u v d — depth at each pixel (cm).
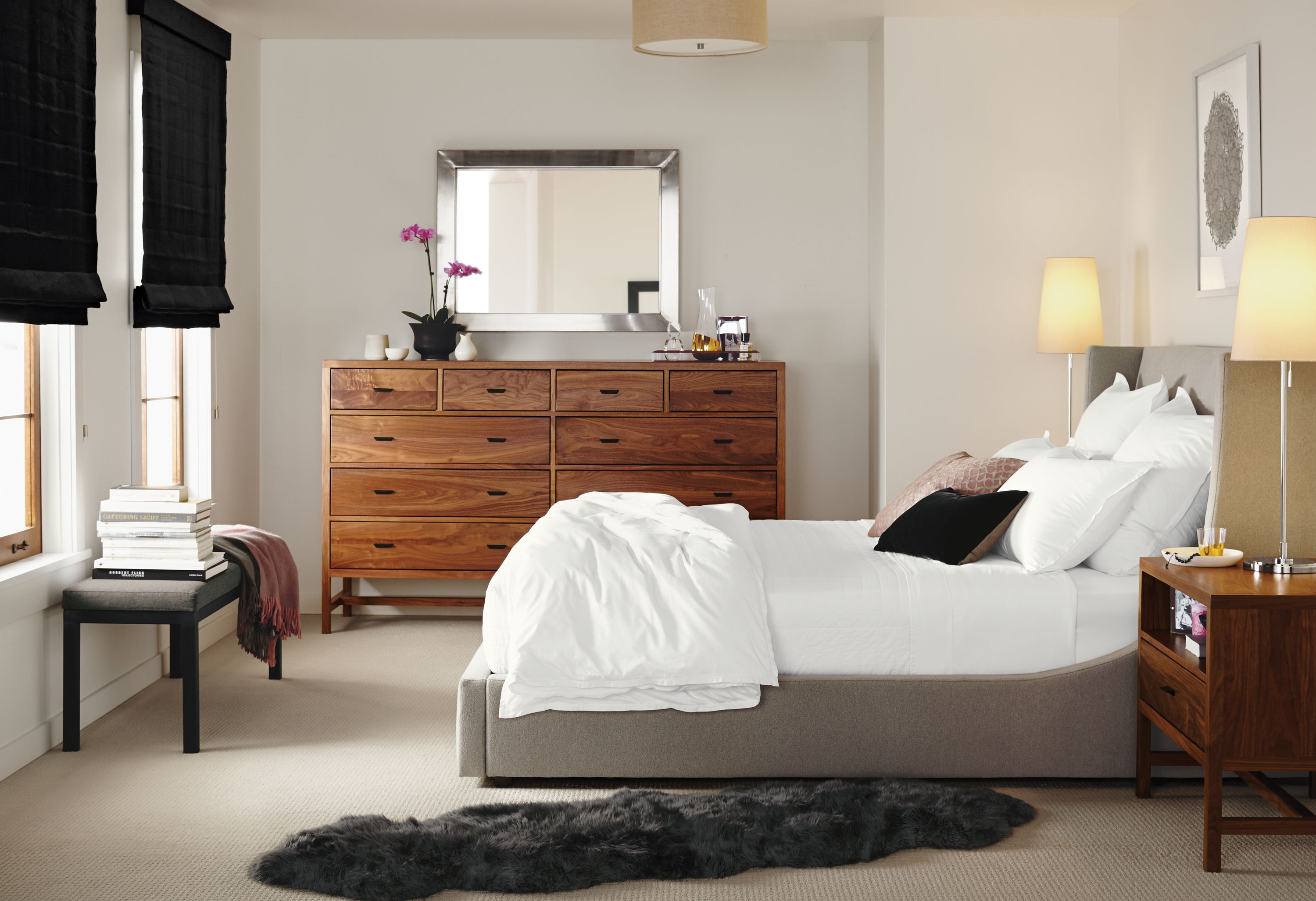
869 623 299
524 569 300
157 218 406
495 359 538
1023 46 495
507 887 240
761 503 489
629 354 540
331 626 501
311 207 535
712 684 288
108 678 377
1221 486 292
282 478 540
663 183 529
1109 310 502
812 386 537
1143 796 295
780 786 292
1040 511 314
